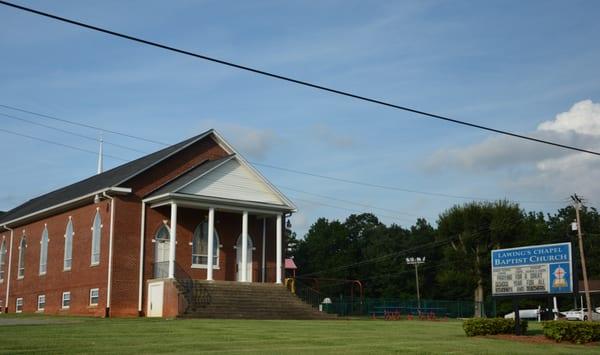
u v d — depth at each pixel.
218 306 36.75
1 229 55.53
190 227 42.53
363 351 19.03
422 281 105.44
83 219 43.62
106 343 19.69
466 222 77.19
